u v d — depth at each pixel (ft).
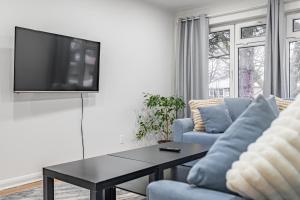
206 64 15.39
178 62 16.35
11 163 9.67
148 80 15.21
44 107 10.64
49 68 10.36
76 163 6.36
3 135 9.46
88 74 11.83
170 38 16.65
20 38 9.46
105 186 5.07
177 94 16.35
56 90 10.64
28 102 10.13
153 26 15.47
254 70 14.60
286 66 13.29
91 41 11.87
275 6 13.01
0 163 9.38
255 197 2.56
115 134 13.46
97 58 12.18
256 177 2.43
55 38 10.52
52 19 10.85
